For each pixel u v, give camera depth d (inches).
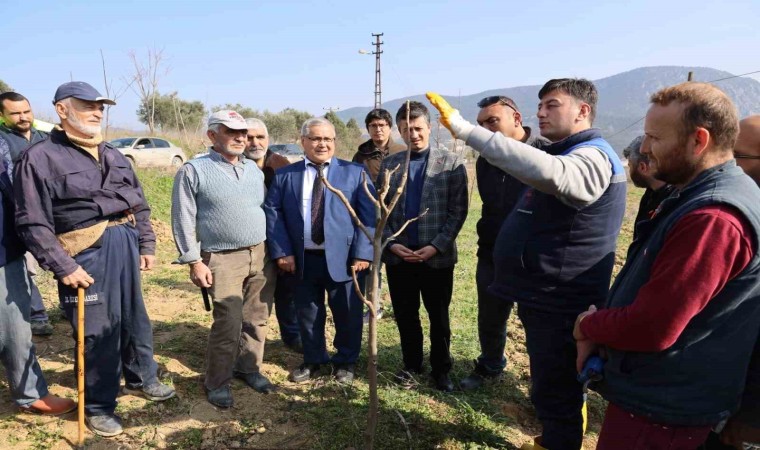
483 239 140.1
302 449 117.9
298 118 1797.5
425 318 206.4
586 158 86.1
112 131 1025.5
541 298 97.3
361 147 199.2
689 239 61.9
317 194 144.8
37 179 106.9
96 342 116.6
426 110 142.2
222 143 130.3
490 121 130.0
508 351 176.7
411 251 138.6
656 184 104.0
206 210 130.5
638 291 69.4
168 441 119.0
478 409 136.5
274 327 195.2
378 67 1008.9
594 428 133.0
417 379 150.7
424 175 140.6
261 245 141.2
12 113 165.8
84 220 113.3
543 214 95.4
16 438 115.6
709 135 63.9
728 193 62.2
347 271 145.3
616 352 72.2
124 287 123.0
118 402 131.6
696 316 65.4
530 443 119.7
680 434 69.1
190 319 193.2
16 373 119.9
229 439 121.0
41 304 169.6
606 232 93.3
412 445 119.2
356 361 161.6
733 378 67.3
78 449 112.9
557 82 95.5
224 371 133.0
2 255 113.4
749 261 61.6
